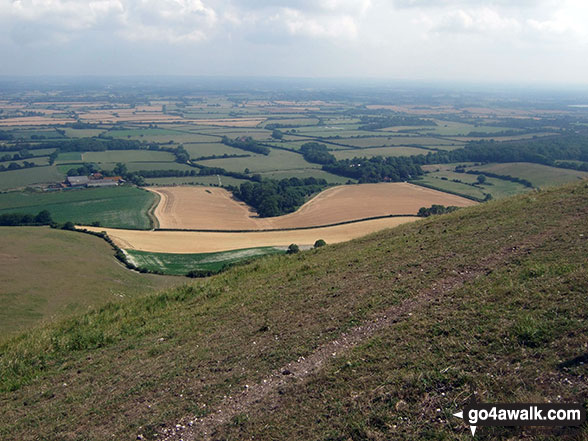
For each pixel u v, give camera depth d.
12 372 13.93
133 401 10.82
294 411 9.27
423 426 8.05
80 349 15.47
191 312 17.41
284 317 14.49
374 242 23.70
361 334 12.15
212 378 11.28
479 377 8.91
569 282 11.60
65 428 10.09
